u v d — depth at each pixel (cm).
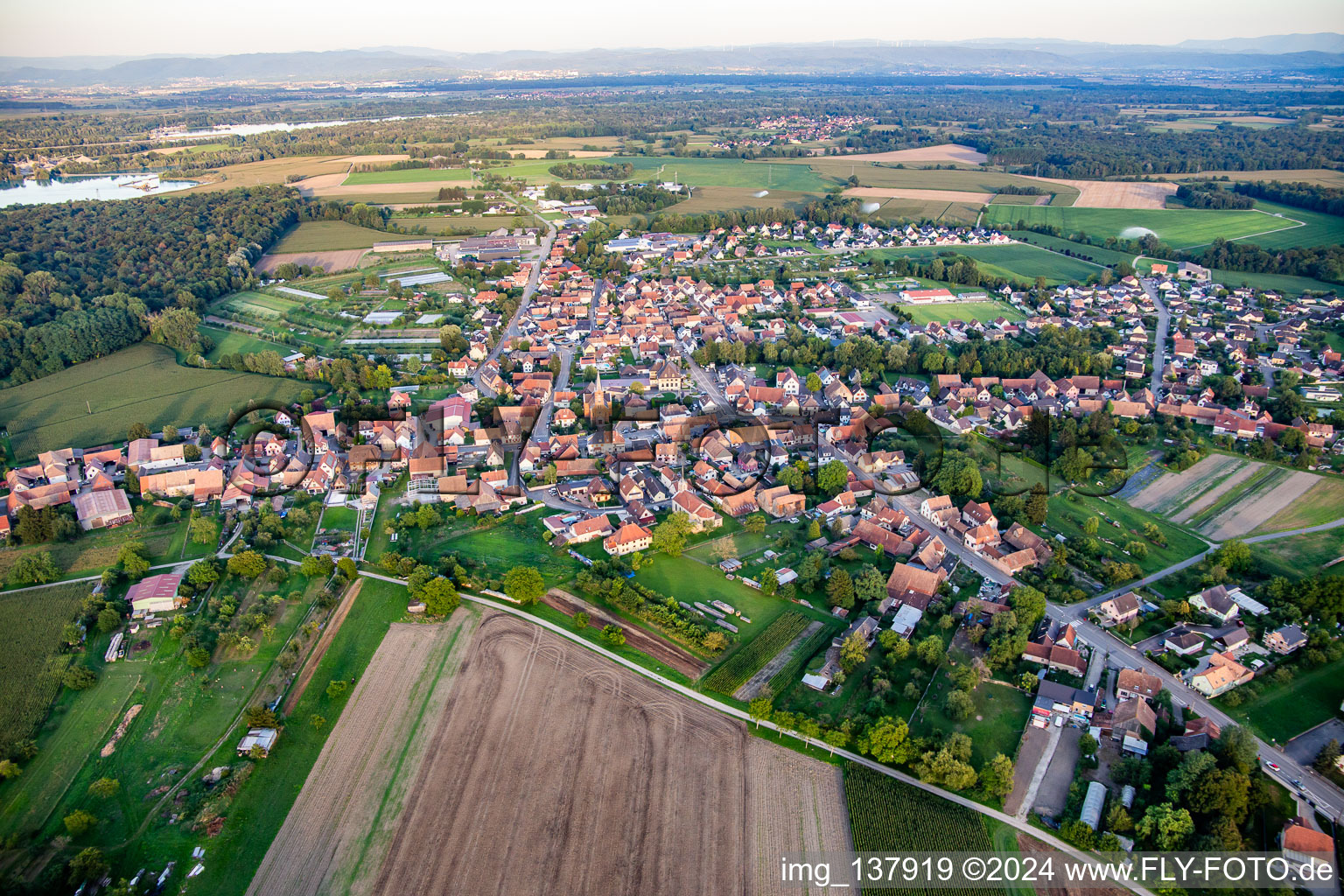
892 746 11719
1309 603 14312
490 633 14638
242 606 15525
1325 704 12656
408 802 11175
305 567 16175
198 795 11331
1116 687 13100
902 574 15788
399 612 15262
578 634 14625
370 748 12100
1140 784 11162
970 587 15962
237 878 10175
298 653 14125
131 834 10756
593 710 12781
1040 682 13100
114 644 14425
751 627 14862
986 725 12531
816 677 13438
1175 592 15512
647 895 9875
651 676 13562
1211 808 10500
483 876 10119
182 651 14162
